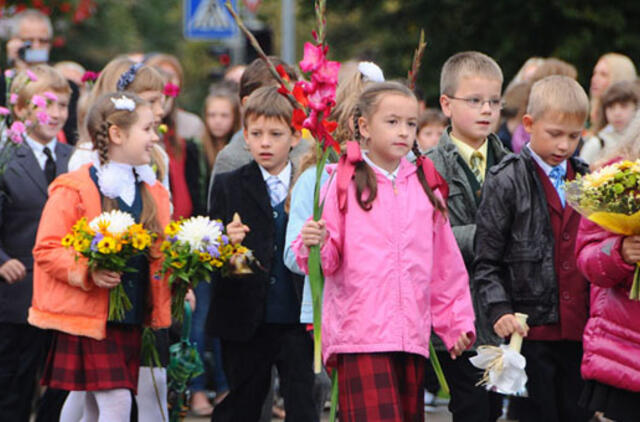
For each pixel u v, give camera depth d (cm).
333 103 841
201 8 2717
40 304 995
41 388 1410
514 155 998
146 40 6038
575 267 972
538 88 991
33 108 1218
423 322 873
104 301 989
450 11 3119
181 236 991
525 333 931
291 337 1046
